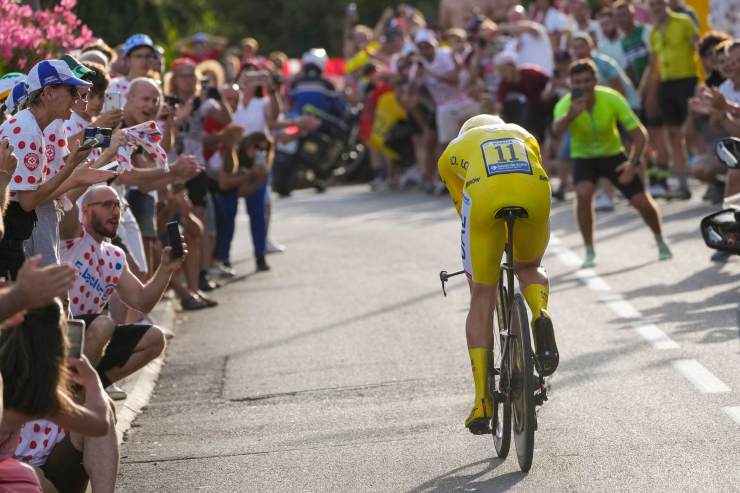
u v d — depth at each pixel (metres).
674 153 55.88
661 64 55.59
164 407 28.03
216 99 43.44
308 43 130.38
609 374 27.28
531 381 20.73
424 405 26.31
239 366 31.56
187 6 59.28
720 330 30.66
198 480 22.39
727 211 25.47
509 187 21.20
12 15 35.09
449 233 52.59
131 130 28.92
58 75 22.72
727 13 57.22
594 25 67.38
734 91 39.09
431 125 69.06
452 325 34.47
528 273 22.34
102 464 18.75
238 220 66.62
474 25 66.25
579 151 41.19
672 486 19.95
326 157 75.31
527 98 61.41
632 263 41.31
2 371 15.63
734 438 22.19
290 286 42.97
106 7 51.97
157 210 38.53
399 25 74.69
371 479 21.61
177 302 41.72
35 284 14.82
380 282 42.09
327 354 32.03
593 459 21.61
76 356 16.36
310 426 25.41
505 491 20.31
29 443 18.62
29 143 22.38
